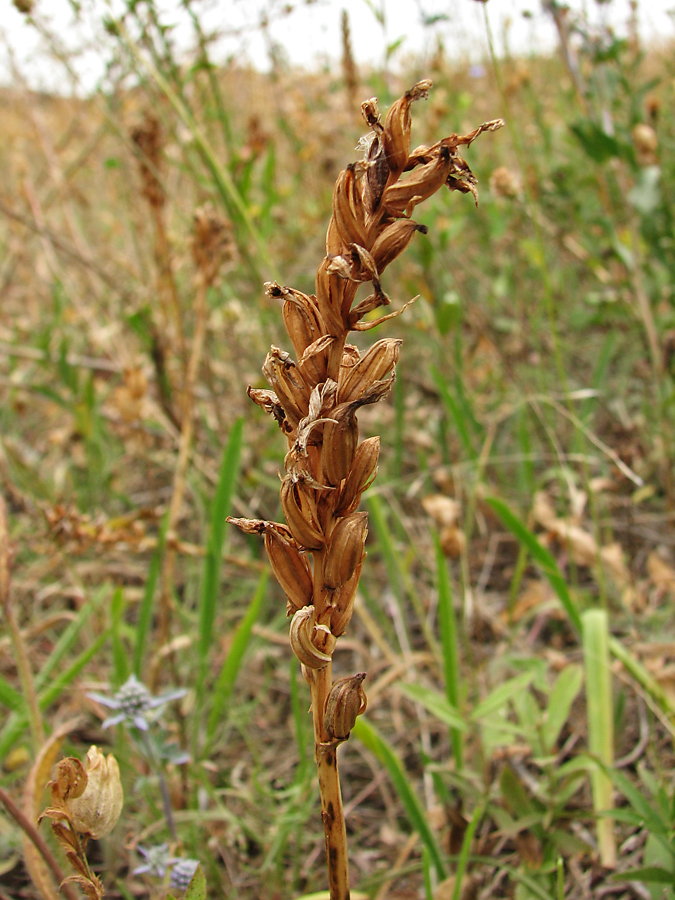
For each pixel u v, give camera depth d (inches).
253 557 33.9
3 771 24.3
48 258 43.1
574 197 43.1
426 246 38.1
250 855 22.3
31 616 32.9
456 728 20.2
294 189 51.5
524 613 29.1
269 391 13.0
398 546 32.4
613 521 34.4
